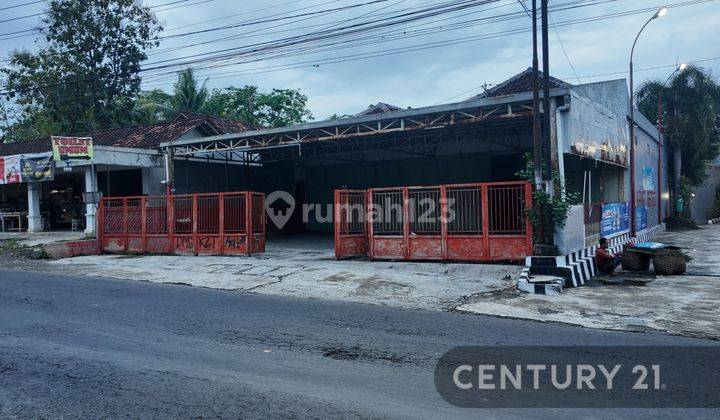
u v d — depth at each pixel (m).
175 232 17.08
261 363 5.72
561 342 6.60
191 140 20.36
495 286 10.84
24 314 8.28
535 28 12.45
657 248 12.84
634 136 21.33
